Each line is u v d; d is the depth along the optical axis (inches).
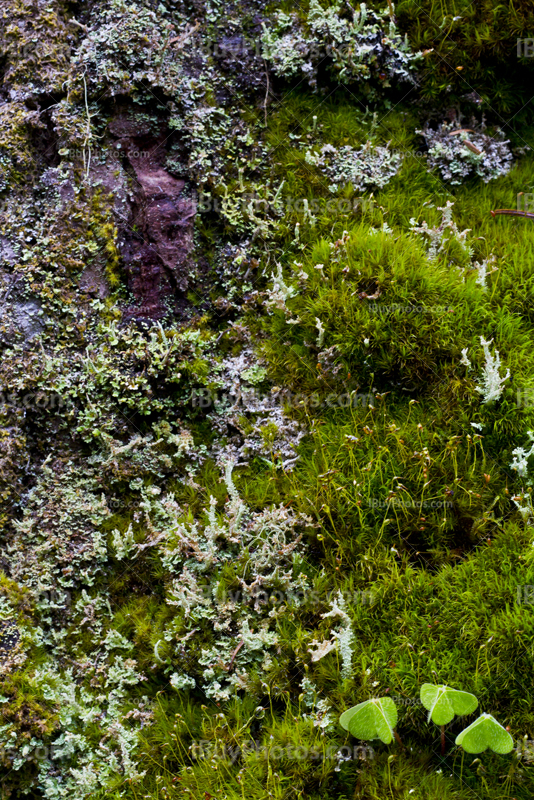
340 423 102.7
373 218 108.3
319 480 98.6
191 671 94.7
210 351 107.8
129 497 104.2
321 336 100.9
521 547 91.7
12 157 105.0
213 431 106.3
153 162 109.3
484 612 88.8
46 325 103.7
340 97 111.9
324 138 111.6
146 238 107.3
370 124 112.0
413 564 96.2
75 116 106.9
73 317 104.5
